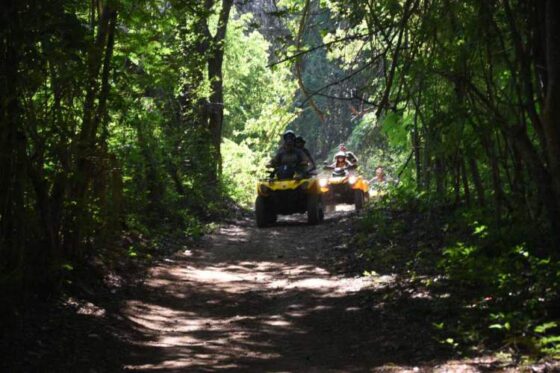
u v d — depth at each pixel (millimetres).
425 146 11461
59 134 8484
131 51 10688
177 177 21031
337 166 24016
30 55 7574
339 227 18125
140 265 12719
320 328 8602
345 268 12391
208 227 19219
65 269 9789
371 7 9195
